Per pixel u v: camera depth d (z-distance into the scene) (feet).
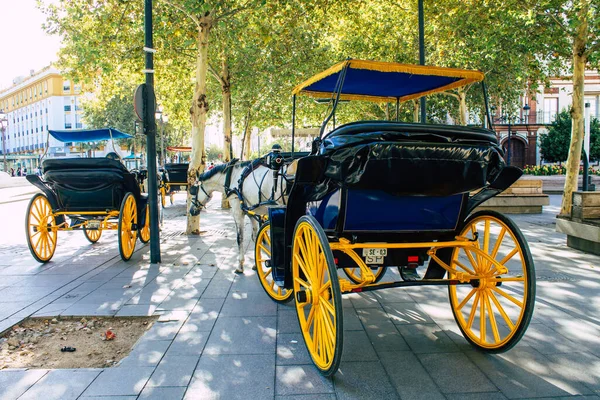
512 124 117.19
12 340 13.73
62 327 14.71
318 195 12.09
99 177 22.91
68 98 204.54
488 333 13.51
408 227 12.37
